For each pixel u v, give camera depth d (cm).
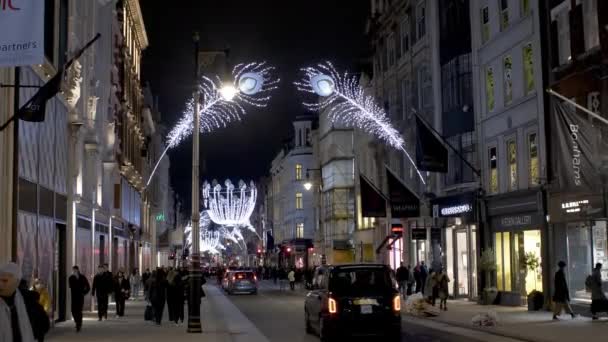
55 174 2514
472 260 3544
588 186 2494
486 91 3447
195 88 2320
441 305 2964
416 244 4475
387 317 1867
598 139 2442
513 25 3139
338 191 6881
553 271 2784
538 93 2898
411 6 4388
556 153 2748
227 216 6575
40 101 1550
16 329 686
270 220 12244
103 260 3953
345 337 1900
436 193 3984
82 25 3241
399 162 4700
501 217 3244
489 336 2027
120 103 4794
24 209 2012
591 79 2494
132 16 5728
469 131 3600
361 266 1914
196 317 2230
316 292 2033
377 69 5256
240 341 1980
